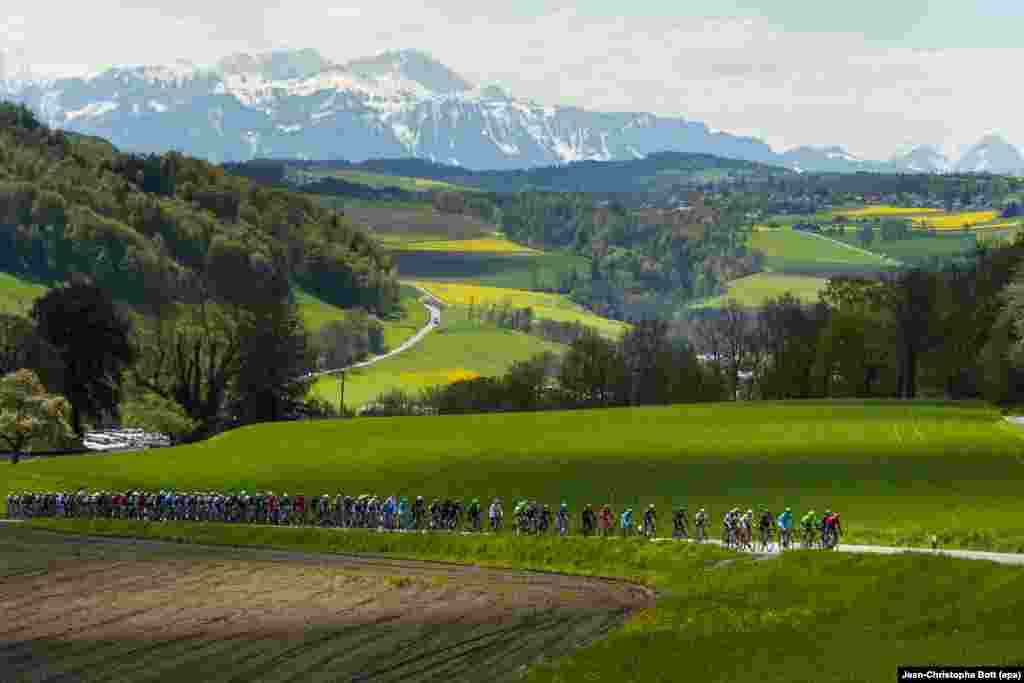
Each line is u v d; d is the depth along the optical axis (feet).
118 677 150.51
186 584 216.13
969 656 127.03
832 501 286.25
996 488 296.51
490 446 396.57
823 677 128.57
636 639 157.28
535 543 245.86
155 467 388.57
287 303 619.26
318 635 170.91
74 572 230.68
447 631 171.83
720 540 243.40
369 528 281.13
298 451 409.90
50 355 522.47
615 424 441.27
